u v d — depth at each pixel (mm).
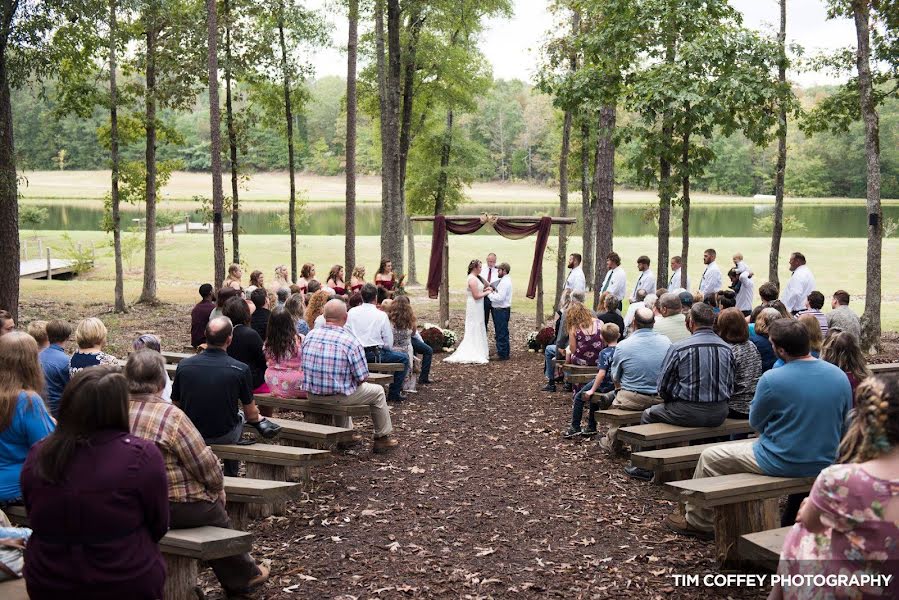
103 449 2906
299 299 9789
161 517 3031
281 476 5938
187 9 19812
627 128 11914
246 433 7781
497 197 105938
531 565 5027
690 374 6355
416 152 28859
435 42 24844
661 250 12633
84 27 15828
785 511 5367
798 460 4738
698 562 5035
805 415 4719
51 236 40625
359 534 5578
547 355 11188
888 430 2758
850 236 52156
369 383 7953
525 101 142000
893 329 17609
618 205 88625
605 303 10008
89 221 56656
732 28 11539
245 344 7266
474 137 128625
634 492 6551
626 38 11922
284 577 4812
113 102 20094
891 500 2770
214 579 4875
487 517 5953
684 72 11117
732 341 6805
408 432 8656
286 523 5801
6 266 15391
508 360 14336
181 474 4199
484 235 51812
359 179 127062
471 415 9539
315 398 7523
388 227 21938
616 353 7684
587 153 24406
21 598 3516
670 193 11867
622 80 12484
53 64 15969
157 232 44188
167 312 21219
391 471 7172
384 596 4559
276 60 19781
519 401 10430
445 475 7059
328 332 7457
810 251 35281
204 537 4090
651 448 6949
